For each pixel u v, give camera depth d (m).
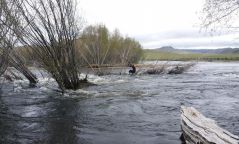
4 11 14.53
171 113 12.25
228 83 24.58
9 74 26.55
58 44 17.98
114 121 11.03
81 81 21.88
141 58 61.31
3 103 15.00
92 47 41.16
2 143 8.66
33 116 12.02
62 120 11.28
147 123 10.65
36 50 17.84
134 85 23.09
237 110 12.80
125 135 9.29
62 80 18.55
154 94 17.81
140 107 13.59
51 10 17.30
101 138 9.05
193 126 7.65
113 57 49.66
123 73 37.25
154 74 36.47
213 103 14.60
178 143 8.46
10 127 10.33
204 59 123.00
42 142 8.75
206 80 27.70
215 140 6.37
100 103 14.72
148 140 8.78
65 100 15.80
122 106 13.84
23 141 8.84
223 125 10.22
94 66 35.19
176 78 30.38
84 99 16.03
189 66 41.00
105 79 28.42
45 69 18.92
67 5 18.05
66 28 18.22
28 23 16.45
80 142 8.71
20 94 18.20
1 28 14.65
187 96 16.94
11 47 16.06
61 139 8.98
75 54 19.53
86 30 47.88
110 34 53.28
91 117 11.74
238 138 6.25
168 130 9.72
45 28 17.36
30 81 23.58
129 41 55.97
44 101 15.55
